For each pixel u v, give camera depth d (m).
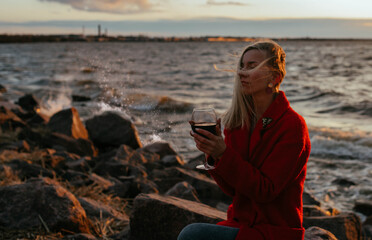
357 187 6.83
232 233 1.66
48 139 8.22
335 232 3.87
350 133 11.00
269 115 1.67
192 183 5.91
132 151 7.60
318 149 9.55
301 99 20.14
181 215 3.08
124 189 5.53
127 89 15.21
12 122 9.65
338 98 19.58
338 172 7.75
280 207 1.61
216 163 1.64
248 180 1.54
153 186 5.83
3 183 4.66
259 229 1.61
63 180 5.61
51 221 3.30
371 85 27.05
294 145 1.57
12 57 78.62
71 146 8.19
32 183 3.65
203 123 1.70
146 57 78.38
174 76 34.06
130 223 3.27
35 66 45.97
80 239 3.13
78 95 18.03
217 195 5.69
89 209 4.02
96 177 5.88
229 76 34.19
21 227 3.27
